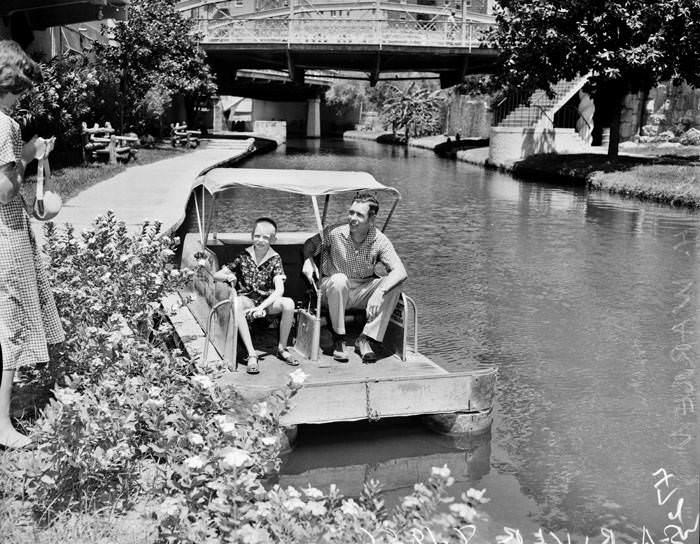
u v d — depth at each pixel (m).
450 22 42.59
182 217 12.32
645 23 25.48
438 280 10.55
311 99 78.75
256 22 46.47
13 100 4.23
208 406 4.26
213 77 40.69
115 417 3.90
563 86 36.62
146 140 32.41
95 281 6.13
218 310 6.10
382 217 16.98
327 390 5.27
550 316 8.75
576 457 5.19
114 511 3.70
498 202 20.25
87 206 13.22
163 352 5.15
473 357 7.27
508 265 11.66
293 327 6.58
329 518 3.42
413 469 5.04
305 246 6.26
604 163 27.45
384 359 5.98
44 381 4.85
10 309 4.12
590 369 6.95
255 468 3.74
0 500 3.58
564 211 18.42
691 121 38.94
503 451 5.31
